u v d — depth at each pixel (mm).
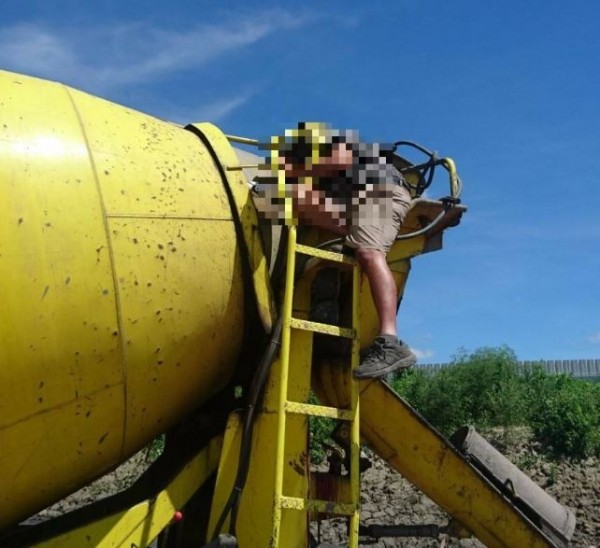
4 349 3158
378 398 4867
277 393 4039
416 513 9195
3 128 3361
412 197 5160
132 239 3564
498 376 15539
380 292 4309
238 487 3812
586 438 12289
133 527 3668
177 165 3961
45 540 3463
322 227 4473
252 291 4098
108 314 3443
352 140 4520
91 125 3697
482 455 5375
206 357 3988
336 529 8125
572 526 5344
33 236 3252
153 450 6320
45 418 3350
